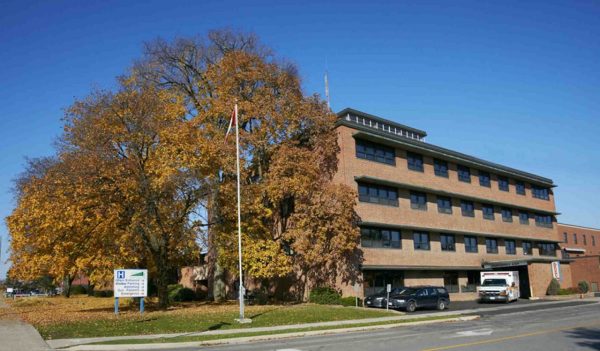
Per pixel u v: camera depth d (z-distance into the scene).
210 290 46.69
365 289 36.19
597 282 60.78
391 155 41.59
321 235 33.75
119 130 29.23
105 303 40.69
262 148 35.66
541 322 23.00
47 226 26.33
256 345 17.02
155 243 31.25
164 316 25.67
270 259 33.34
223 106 34.84
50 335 19.00
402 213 40.91
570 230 69.81
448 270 44.38
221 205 33.81
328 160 38.72
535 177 58.75
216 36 42.84
